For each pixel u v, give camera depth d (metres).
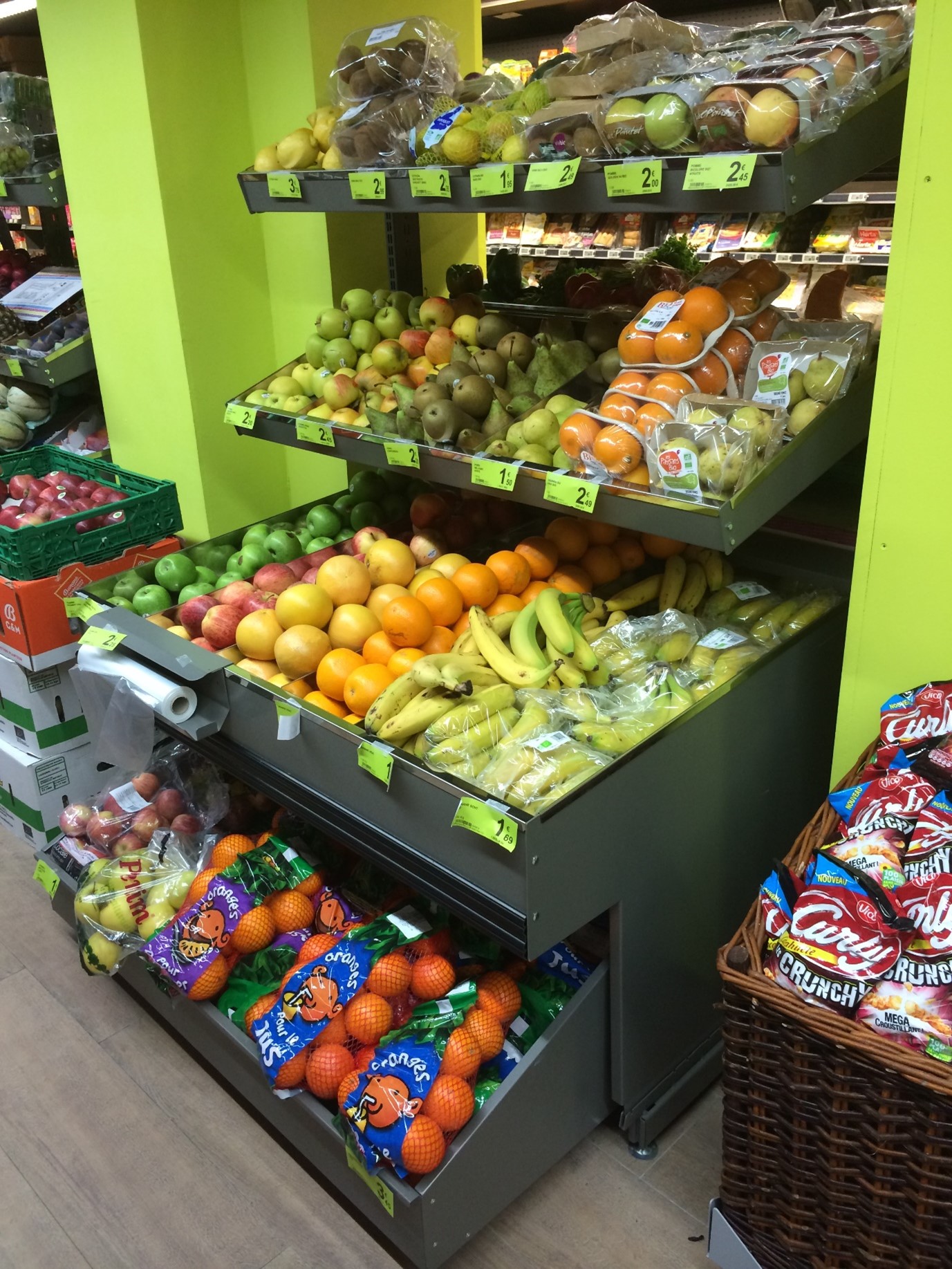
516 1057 1.69
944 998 1.16
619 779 1.52
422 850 1.61
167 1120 1.96
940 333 1.36
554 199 1.63
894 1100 1.19
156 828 2.28
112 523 2.71
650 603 2.09
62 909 2.39
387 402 2.17
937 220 1.32
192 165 2.54
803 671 1.90
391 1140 1.50
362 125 2.01
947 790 1.35
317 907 1.97
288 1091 1.71
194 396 2.73
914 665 1.56
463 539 2.28
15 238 5.16
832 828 1.48
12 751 2.81
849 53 1.40
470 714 1.60
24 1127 1.96
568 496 1.64
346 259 2.58
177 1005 1.99
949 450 1.41
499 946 1.81
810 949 1.23
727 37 1.76
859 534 1.55
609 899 1.58
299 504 3.03
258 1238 1.72
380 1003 1.69
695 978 1.87
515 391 2.05
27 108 3.16
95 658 2.13
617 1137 1.88
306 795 1.81
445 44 2.13
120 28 2.39
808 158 1.34
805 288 2.99
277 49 2.44
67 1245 1.73
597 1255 1.65
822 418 1.53
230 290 2.71
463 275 2.49
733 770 1.79
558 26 3.78
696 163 1.39
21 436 3.45
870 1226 1.30
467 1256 1.66
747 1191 1.42
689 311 1.62
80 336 3.09
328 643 1.86
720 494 1.44
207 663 1.93
